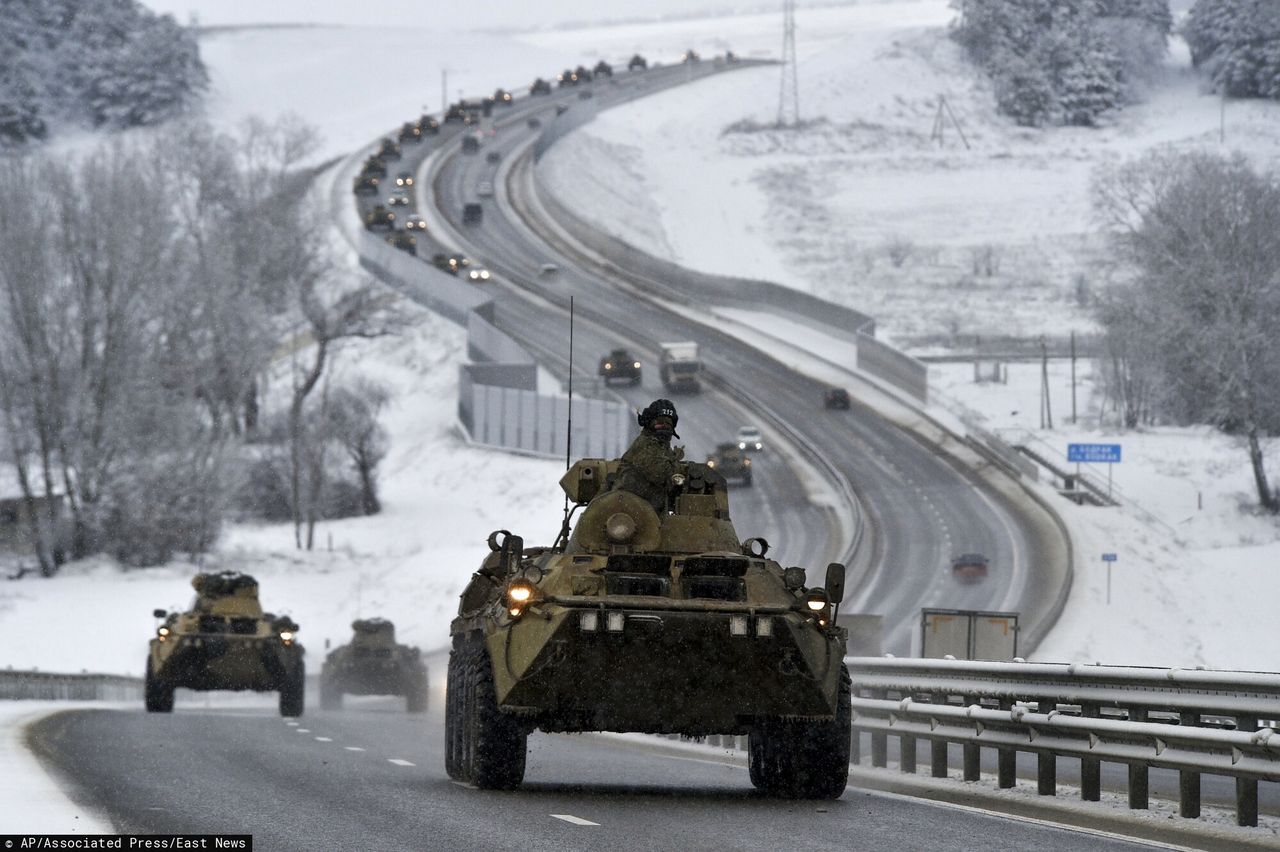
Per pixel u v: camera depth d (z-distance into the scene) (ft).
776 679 150.10
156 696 342.23
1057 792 175.32
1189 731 146.61
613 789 160.76
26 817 118.21
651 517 159.12
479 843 112.16
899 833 124.36
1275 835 136.87
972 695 184.44
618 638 147.02
